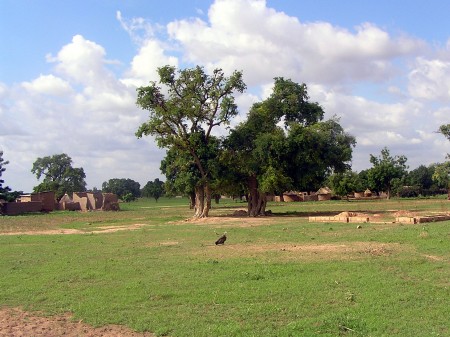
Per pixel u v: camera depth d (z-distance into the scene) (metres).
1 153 78.69
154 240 26.94
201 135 46.38
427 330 9.09
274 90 52.50
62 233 36.09
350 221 35.34
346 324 9.54
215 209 75.94
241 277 14.32
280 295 12.06
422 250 18.06
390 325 9.42
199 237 27.70
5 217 63.12
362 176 123.94
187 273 15.34
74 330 10.08
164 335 9.49
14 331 10.09
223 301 11.73
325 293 12.03
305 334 9.05
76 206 90.69
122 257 19.84
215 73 45.72
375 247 19.50
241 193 53.06
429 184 132.62
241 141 48.00
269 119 50.91
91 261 18.91
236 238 26.17
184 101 45.22
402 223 31.19
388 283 12.77
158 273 15.58
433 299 11.18
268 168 45.22
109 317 10.78
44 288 14.01
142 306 11.60
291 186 47.44
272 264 16.36
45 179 146.88
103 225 45.88
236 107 45.84
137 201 171.50
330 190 123.88
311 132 46.31
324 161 48.72
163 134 45.94
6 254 22.12
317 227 30.67
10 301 12.65
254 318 10.26
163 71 44.41
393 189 113.12
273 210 63.78
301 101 53.22
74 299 12.55
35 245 26.12
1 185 78.31
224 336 9.14
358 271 14.49
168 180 67.69
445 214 37.00
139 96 44.72
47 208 83.38
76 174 149.50
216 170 45.72
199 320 10.27
